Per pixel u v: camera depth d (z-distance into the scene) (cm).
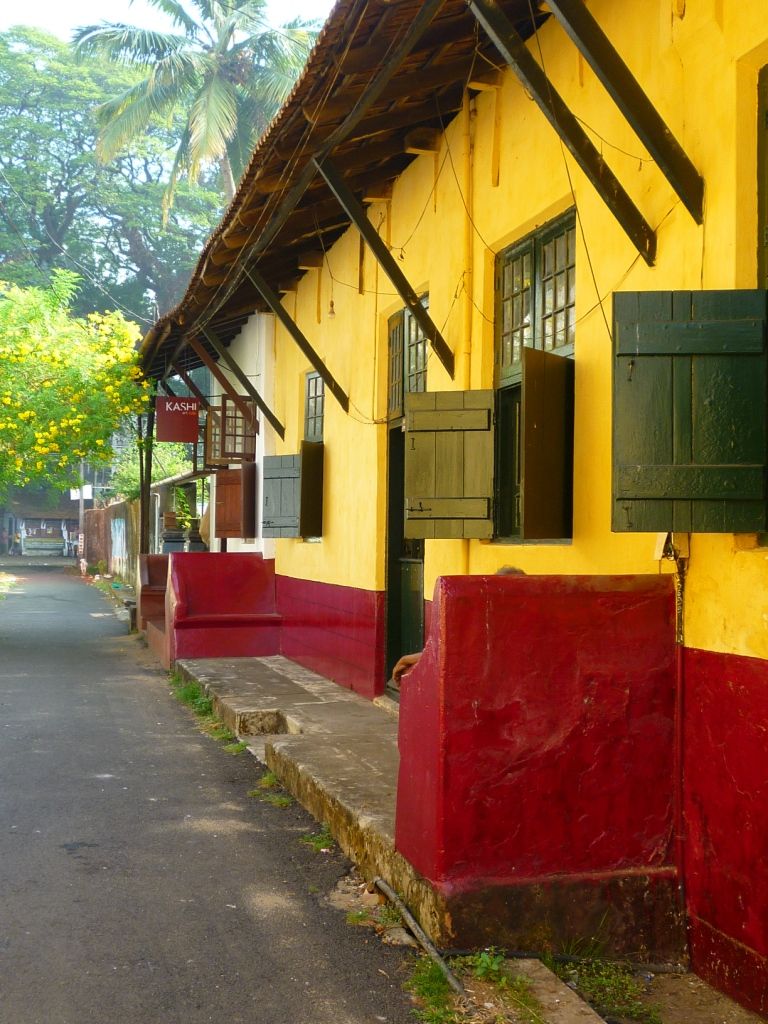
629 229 492
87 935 442
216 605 1334
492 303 716
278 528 1223
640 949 447
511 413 691
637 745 452
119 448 3797
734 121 438
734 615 418
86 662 1407
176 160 2988
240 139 3012
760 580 402
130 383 1509
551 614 444
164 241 4150
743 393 416
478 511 680
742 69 438
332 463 1122
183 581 1326
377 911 478
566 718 445
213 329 1521
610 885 445
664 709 456
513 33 469
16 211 4047
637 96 446
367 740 753
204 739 881
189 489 2670
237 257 994
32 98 4081
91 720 958
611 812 449
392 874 486
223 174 3119
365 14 547
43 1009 373
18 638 1686
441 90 739
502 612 439
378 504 961
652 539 490
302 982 404
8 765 761
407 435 709
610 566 530
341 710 895
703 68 460
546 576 445
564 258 619
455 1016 374
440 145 801
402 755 481
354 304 1041
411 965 421
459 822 432
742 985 412
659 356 421
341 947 438
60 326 1501
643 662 454
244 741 856
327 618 1111
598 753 448
